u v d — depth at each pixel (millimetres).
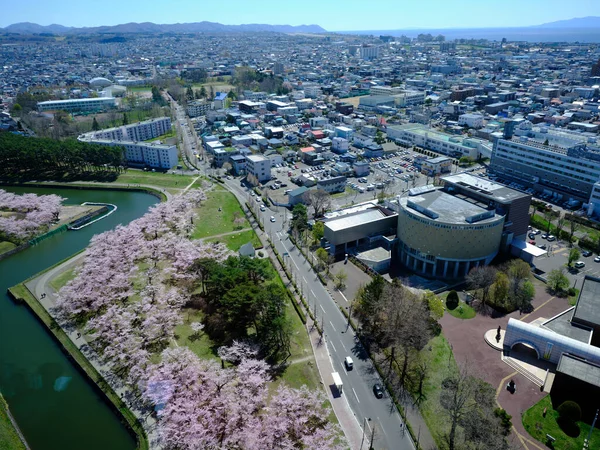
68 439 93875
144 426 92688
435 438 88688
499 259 154750
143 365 107062
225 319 122625
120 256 153125
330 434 87875
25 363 115188
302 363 109062
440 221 143875
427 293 125000
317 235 168375
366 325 123062
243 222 191125
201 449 84688
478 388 95188
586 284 127312
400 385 102312
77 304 128875
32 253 177375
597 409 91562
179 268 148125
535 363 107812
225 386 98875
